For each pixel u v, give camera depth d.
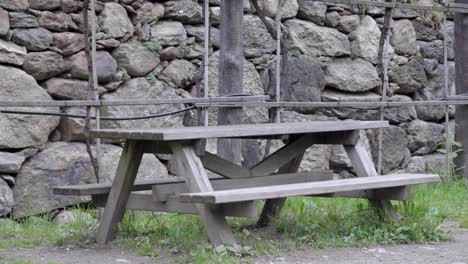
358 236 5.86
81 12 7.52
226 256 4.97
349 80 9.30
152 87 7.88
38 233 6.21
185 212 5.40
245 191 5.03
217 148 7.44
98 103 6.68
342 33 9.35
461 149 9.59
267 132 5.55
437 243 5.88
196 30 8.26
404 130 9.80
